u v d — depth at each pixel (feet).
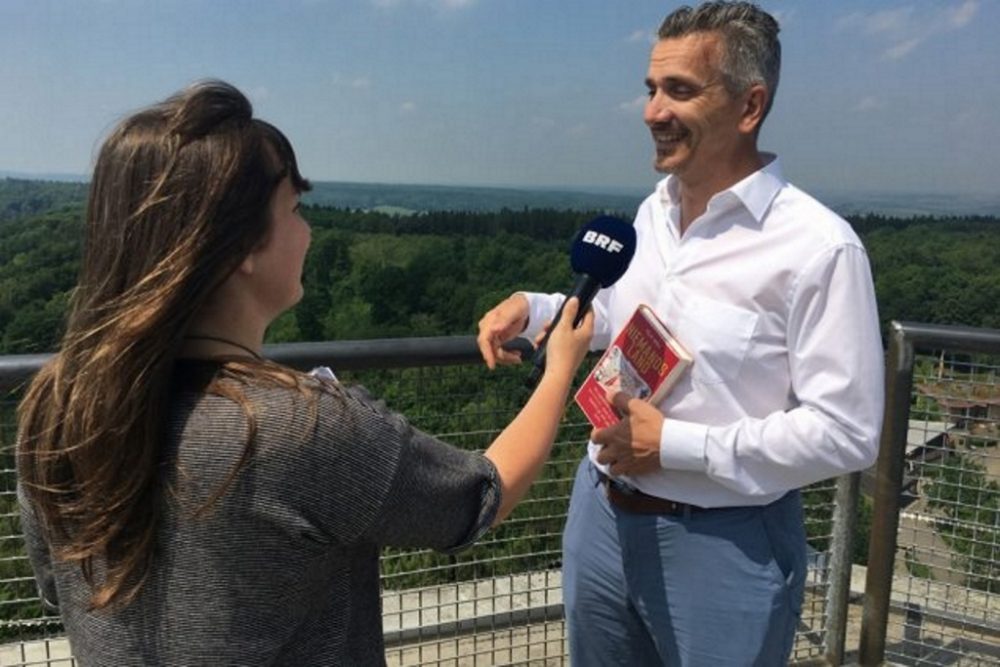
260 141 3.28
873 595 9.26
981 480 8.53
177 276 3.04
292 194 3.49
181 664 3.20
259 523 3.14
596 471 6.91
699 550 6.13
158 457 3.15
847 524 9.42
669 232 6.50
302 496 3.16
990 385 8.38
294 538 3.18
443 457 3.63
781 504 6.21
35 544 3.81
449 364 8.07
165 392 3.15
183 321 3.12
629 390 6.28
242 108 3.33
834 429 5.45
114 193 3.17
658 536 6.29
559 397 4.53
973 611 9.04
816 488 9.56
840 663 9.66
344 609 3.51
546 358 5.00
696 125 5.76
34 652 8.59
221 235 3.12
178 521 3.16
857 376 5.42
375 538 3.38
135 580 3.18
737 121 5.79
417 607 9.71
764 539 6.11
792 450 5.52
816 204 5.72
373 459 3.29
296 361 7.55
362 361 7.77
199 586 3.17
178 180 3.09
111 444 3.05
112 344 3.02
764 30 5.69
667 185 6.62
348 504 3.24
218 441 3.12
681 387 6.04
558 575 9.83
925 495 8.90
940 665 9.34
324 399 3.29
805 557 6.41
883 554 9.10
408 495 3.37
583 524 7.00
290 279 3.51
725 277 5.86
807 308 5.55
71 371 3.19
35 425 3.36
